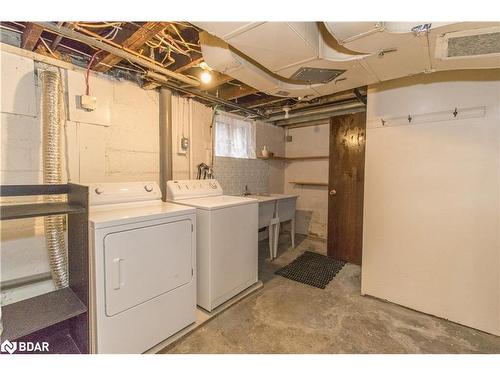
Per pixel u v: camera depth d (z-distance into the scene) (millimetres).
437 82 2043
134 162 2445
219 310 2143
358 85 2100
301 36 1374
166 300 1752
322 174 4387
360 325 1984
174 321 1806
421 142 2131
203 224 2119
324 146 4332
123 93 2346
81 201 1512
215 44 1653
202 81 2350
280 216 3639
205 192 2719
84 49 2004
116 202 1948
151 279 1662
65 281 1763
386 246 2344
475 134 1906
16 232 1762
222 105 3238
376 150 2373
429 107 2084
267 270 3094
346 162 3361
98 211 1785
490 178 1864
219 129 3500
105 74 2215
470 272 1956
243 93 2805
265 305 2281
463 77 1936
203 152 3197
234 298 2342
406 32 1265
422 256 2160
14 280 1758
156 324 1693
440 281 2082
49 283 1889
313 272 3023
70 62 2008
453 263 2023
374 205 2402
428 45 1401
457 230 2000
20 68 1749
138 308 1597
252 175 4098
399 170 2250
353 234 3318
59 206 1535
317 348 1722
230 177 3686
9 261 1740
